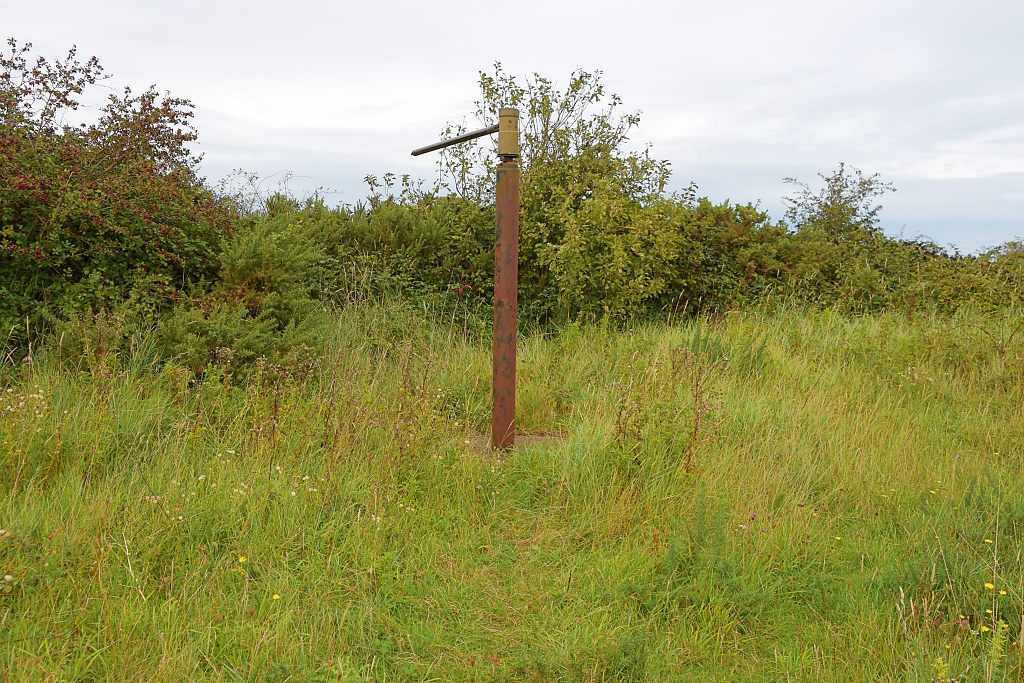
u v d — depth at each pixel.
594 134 11.63
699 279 11.50
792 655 3.52
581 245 9.79
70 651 3.24
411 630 3.68
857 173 14.66
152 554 3.89
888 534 4.79
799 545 4.51
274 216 10.23
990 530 4.45
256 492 4.50
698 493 4.88
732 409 6.55
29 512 4.12
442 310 9.74
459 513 4.89
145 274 7.49
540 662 3.38
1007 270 12.33
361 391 6.39
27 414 4.93
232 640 3.38
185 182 8.70
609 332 9.77
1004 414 7.32
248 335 6.83
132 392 5.80
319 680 3.20
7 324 6.68
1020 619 3.60
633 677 3.36
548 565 4.42
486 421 7.01
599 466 5.35
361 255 10.02
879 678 3.29
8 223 7.10
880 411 7.04
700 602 3.93
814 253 12.16
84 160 7.78
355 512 4.62
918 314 11.06
